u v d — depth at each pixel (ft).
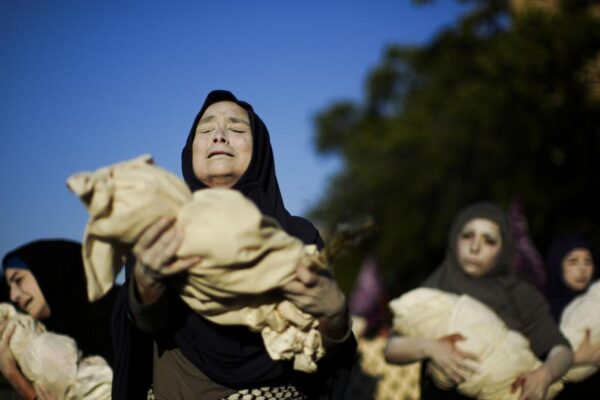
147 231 8.61
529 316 16.88
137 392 10.85
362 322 24.90
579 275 19.80
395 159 51.88
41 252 16.55
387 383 22.52
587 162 45.57
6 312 15.14
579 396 17.53
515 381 15.60
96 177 8.51
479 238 17.03
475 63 51.70
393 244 51.21
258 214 8.66
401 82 60.34
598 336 17.57
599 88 46.06
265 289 8.85
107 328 16.44
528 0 47.96
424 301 16.10
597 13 48.16
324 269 8.92
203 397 10.42
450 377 15.51
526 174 45.93
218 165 11.49
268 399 10.48
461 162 48.55
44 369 14.29
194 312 10.18
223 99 12.09
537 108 46.14
